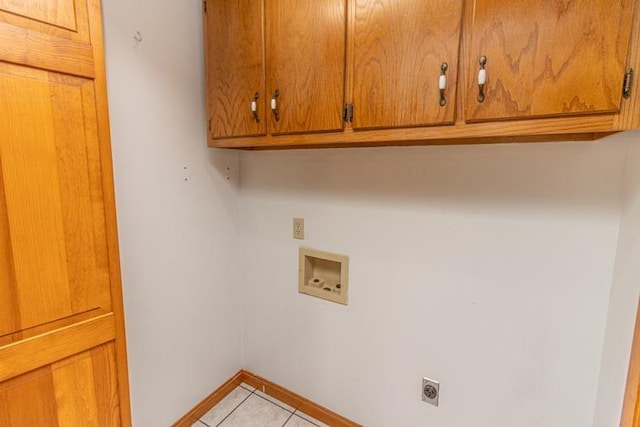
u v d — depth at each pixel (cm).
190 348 160
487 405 124
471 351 124
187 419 161
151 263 138
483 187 115
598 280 101
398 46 96
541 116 80
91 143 93
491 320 119
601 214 98
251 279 183
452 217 122
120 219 125
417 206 129
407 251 133
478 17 84
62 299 90
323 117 113
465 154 117
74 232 91
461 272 123
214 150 160
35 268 84
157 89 133
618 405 89
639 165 84
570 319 106
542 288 109
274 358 181
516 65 81
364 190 140
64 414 92
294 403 175
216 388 178
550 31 76
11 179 79
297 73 117
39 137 83
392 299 139
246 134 134
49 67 83
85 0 88
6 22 75
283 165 162
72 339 92
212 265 167
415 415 140
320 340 163
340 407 162
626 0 69
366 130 105
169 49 135
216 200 165
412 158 128
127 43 121
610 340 97
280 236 168
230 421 166
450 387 130
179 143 143
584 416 108
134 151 127
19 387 83
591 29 73
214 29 137
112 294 101
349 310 151
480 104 86
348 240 147
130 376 135
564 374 109
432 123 94
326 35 109
